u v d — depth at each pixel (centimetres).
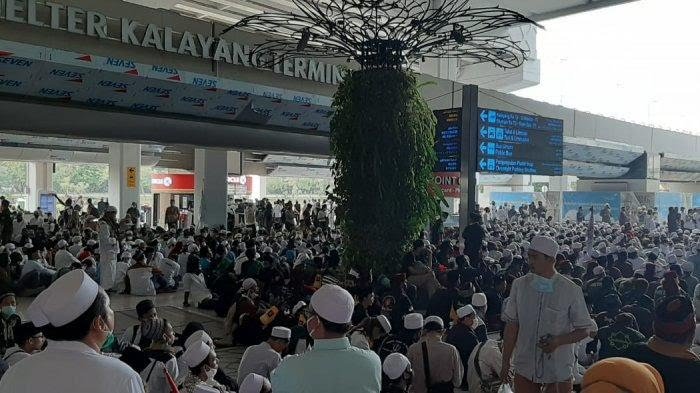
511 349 411
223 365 746
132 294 1264
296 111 1619
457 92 2042
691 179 3853
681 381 251
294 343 606
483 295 788
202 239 1467
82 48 1229
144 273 1267
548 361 394
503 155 1416
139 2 2541
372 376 269
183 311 1117
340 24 841
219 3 2977
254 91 1501
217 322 1026
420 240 948
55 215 3098
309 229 2056
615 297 829
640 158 3098
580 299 393
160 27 1343
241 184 3584
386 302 761
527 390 400
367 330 592
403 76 850
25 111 1182
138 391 201
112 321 216
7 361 482
